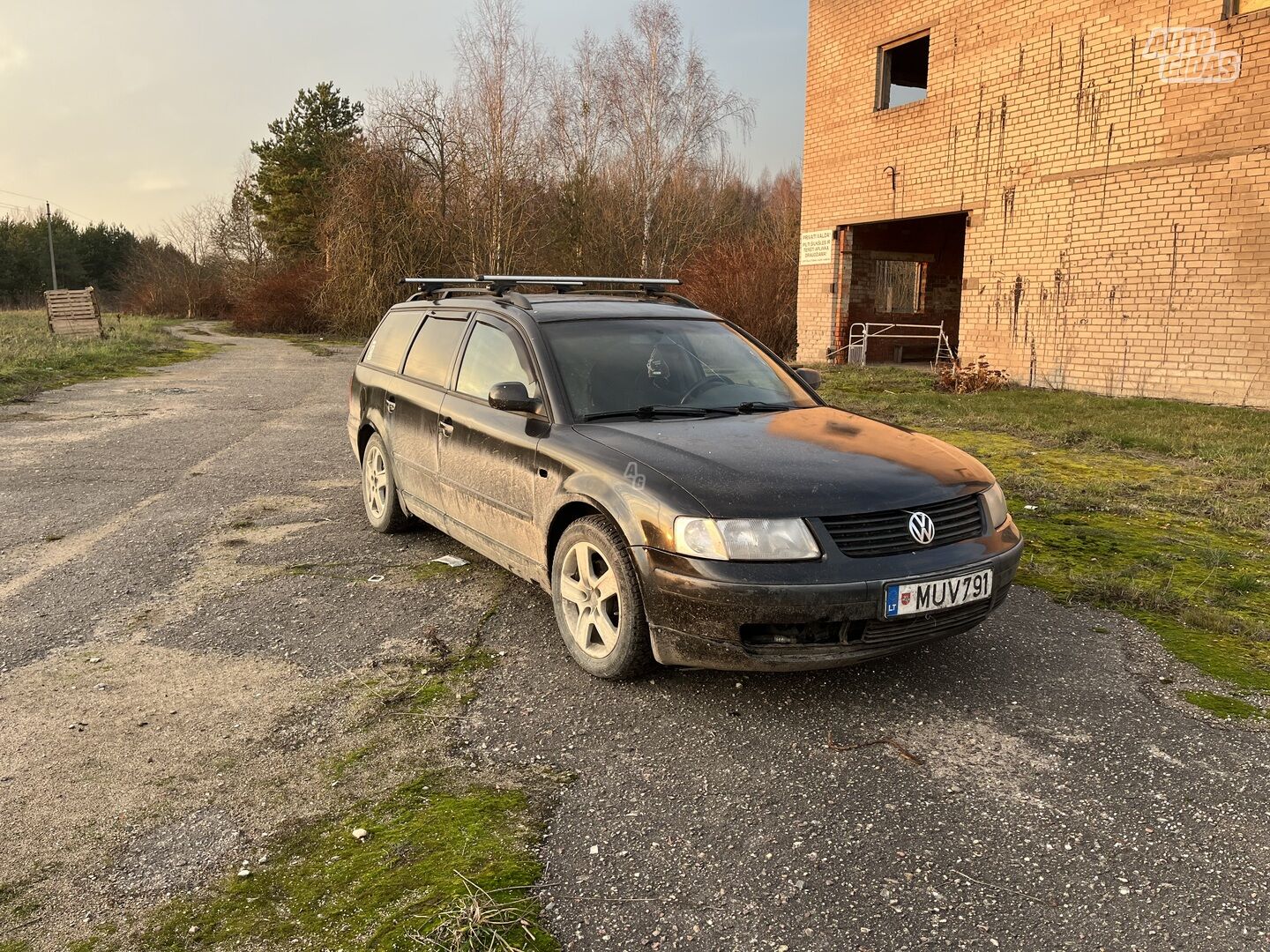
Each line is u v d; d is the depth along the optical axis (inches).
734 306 927.7
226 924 88.2
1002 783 113.0
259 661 152.3
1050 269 525.7
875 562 126.6
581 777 115.4
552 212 1315.2
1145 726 127.7
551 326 177.8
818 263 726.5
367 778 115.5
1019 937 85.3
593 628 147.8
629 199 1460.4
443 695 139.0
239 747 123.5
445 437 192.4
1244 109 420.8
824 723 129.3
